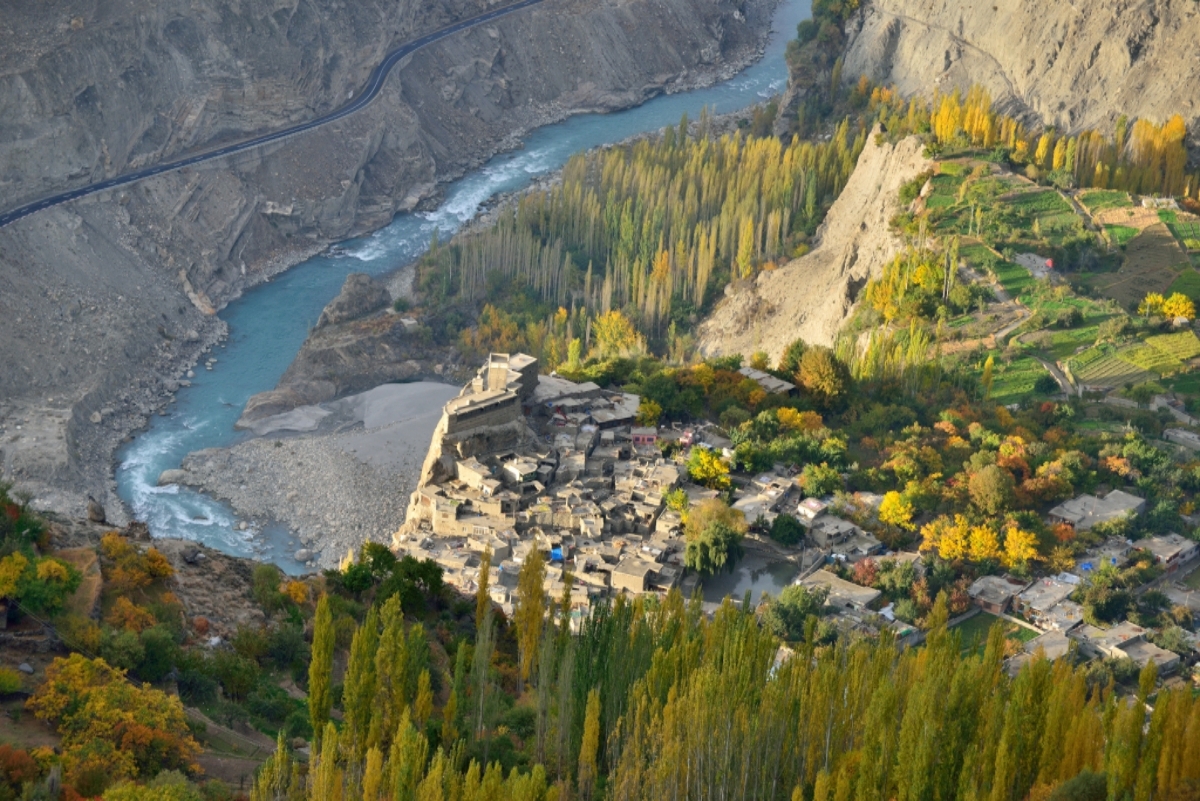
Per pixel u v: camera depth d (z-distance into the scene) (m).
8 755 145.75
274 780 152.12
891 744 166.88
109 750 151.62
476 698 185.12
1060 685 168.62
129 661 170.75
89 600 180.50
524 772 174.62
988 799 158.62
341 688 186.12
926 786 161.00
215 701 176.25
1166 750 157.50
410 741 157.38
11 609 172.62
